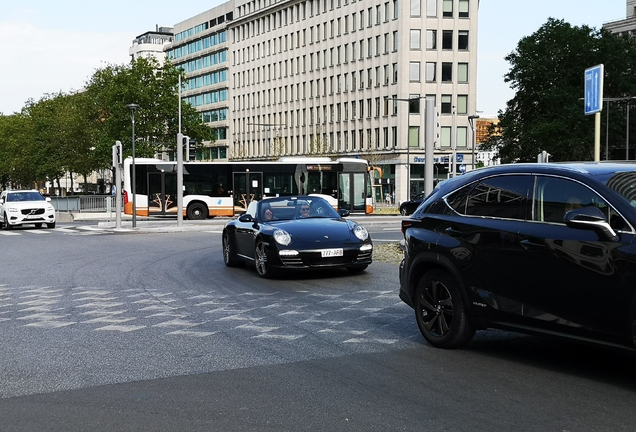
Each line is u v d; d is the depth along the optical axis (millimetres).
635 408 5043
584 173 5973
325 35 85812
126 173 38281
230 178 38219
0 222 35938
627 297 5316
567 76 60344
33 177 87000
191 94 119188
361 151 79750
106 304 10562
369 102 78625
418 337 7730
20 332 8500
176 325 8750
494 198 6723
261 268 13500
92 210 51875
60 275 14547
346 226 13500
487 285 6551
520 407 5121
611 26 88875
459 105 74188
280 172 38406
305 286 12180
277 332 8172
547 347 7105
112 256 18531
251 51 102188
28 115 90688
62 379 6191
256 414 5090
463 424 4777
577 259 5695
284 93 94625
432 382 5859
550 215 6117
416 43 73250
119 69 79688
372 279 12852
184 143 38219
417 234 7418
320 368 6426
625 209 5523
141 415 5121
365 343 7473
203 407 5285
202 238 24828
